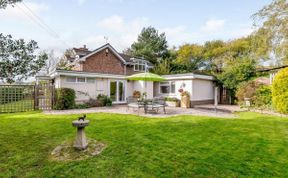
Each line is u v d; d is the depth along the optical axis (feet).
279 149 15.17
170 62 95.76
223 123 25.59
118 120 27.20
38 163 12.32
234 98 57.21
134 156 13.57
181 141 17.15
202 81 55.62
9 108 37.01
